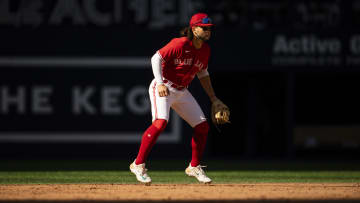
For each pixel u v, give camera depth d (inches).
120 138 1605.6
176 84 751.1
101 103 1609.3
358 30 1654.8
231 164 1494.8
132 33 1625.2
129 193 725.3
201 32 721.0
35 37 1608.0
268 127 1701.5
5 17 1604.3
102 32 1620.3
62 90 1606.8
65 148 1599.4
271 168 1371.8
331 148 1696.6
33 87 1601.9
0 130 1589.6
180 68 738.8
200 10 1636.3
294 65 1649.9
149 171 1253.1
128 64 1621.6
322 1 1686.8
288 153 1664.6
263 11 1668.3
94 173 1184.8
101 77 1612.9
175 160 1562.5
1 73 1594.5
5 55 1598.2
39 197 673.0
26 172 1206.9
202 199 634.8
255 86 1706.4
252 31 1651.1
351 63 1646.2
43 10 1615.4
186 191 755.4
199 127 775.1
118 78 1614.2
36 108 1599.4
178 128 1595.7
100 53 1617.9
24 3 1610.5
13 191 753.6
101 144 1603.1
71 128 1601.9
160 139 1594.5
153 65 728.3
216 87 1701.5
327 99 1697.8
